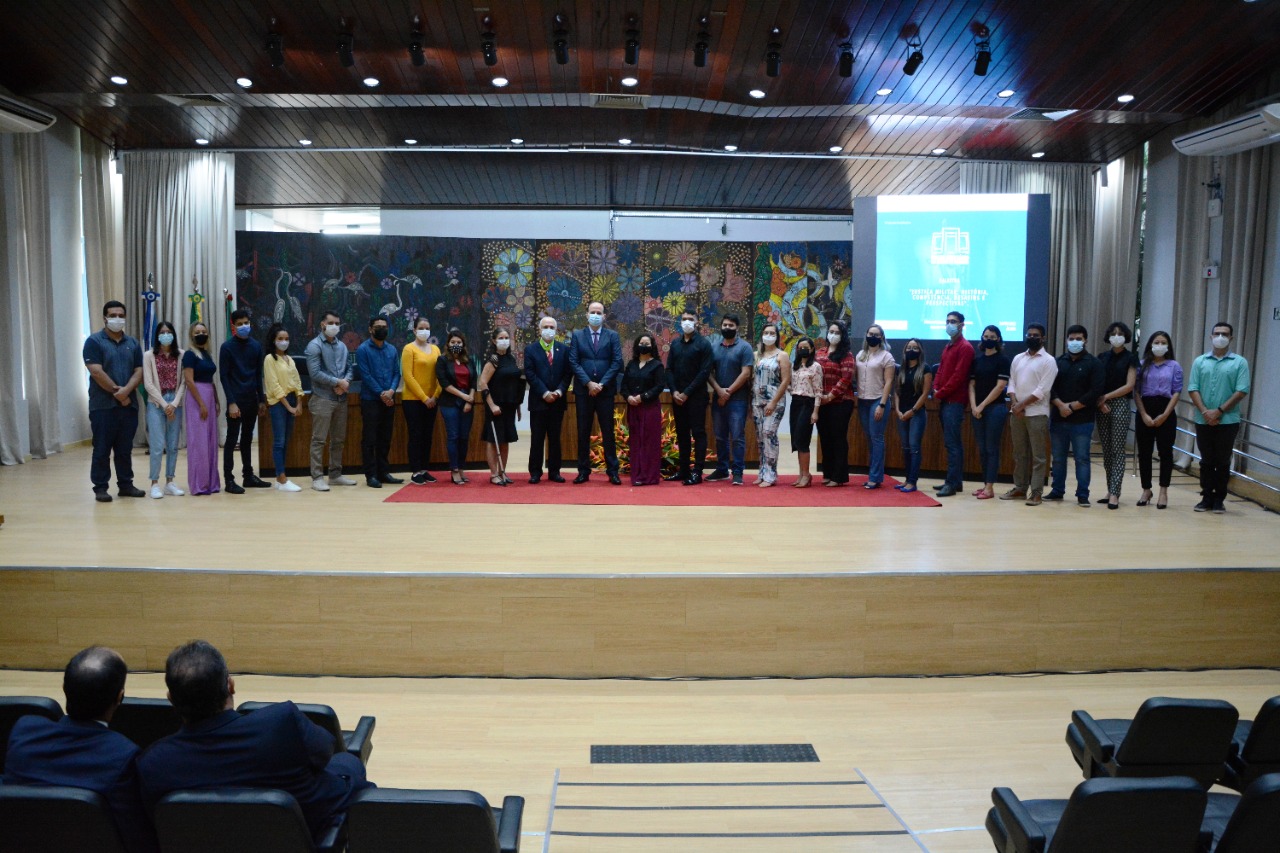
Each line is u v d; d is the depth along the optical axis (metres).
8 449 9.65
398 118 9.78
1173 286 10.30
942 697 5.45
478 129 10.20
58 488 8.34
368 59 7.95
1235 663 5.90
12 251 9.67
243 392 8.17
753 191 13.36
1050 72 8.16
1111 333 7.84
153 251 11.51
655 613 5.63
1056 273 11.83
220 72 8.32
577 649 5.64
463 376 8.70
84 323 11.10
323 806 2.74
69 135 10.63
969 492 8.52
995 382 8.15
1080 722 3.64
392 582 5.59
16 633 5.64
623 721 5.08
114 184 11.52
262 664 5.64
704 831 3.70
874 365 8.58
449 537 6.50
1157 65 8.02
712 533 6.70
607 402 8.59
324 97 9.02
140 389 11.12
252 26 7.27
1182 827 2.50
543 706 5.26
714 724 5.05
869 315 10.56
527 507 7.59
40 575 5.60
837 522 7.11
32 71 8.39
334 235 12.55
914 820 4.01
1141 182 11.03
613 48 7.65
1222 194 9.39
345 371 8.49
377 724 5.00
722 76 8.29
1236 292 9.12
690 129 10.13
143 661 5.63
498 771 4.46
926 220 10.45
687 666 5.66
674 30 7.27
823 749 4.75
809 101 9.01
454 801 2.42
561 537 6.54
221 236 11.58
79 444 11.05
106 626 5.63
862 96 8.84
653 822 3.79
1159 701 3.15
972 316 10.41
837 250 13.34
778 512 7.46
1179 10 6.94
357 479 8.91
